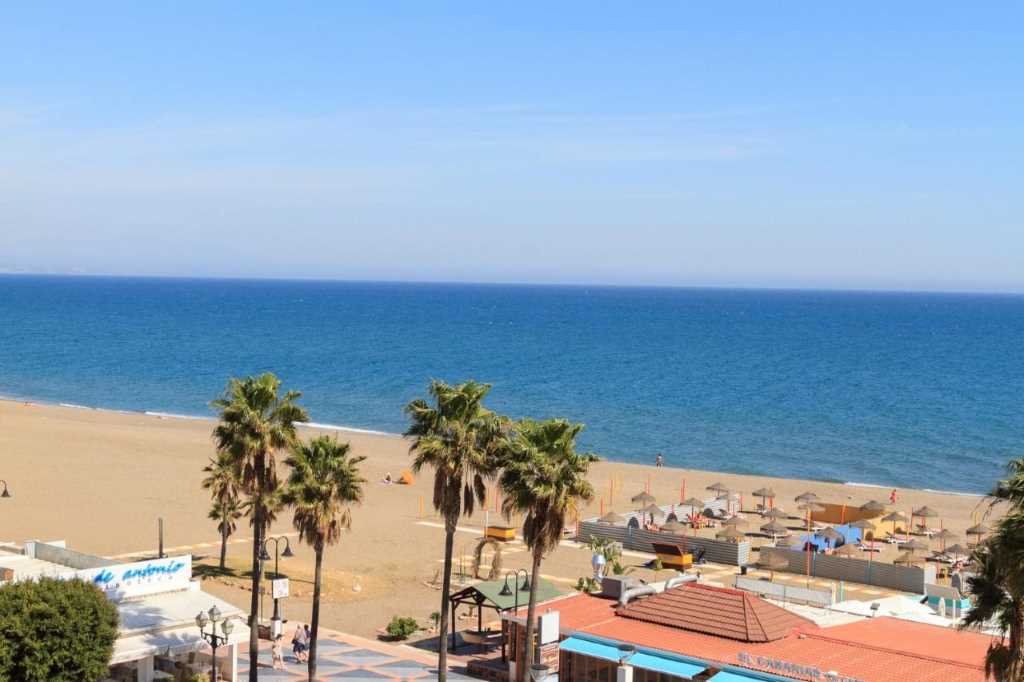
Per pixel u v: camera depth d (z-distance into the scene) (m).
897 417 151.75
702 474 108.62
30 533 72.12
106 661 36.44
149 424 133.50
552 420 38.19
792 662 36.56
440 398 40.25
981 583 26.27
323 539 40.81
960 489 106.19
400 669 45.94
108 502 84.12
